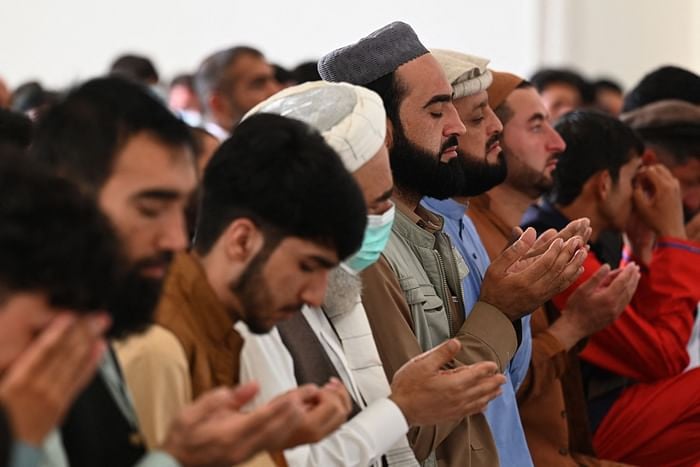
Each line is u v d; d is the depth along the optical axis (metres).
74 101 2.42
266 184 2.59
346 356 3.32
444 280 3.91
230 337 2.68
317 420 2.51
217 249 2.66
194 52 12.22
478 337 3.77
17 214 1.88
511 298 3.83
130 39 11.99
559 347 4.48
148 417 2.49
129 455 2.36
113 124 2.38
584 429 4.79
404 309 3.63
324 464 2.98
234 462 2.20
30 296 1.90
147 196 2.37
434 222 4.01
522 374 4.22
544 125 4.77
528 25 13.01
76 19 11.82
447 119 3.95
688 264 5.11
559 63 13.09
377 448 3.05
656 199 5.18
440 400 3.14
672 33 13.23
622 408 5.04
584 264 4.88
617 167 5.12
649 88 6.61
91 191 2.35
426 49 4.00
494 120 4.32
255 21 12.42
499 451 3.95
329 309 3.32
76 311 1.94
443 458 3.69
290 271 2.62
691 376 5.04
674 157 5.82
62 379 1.89
